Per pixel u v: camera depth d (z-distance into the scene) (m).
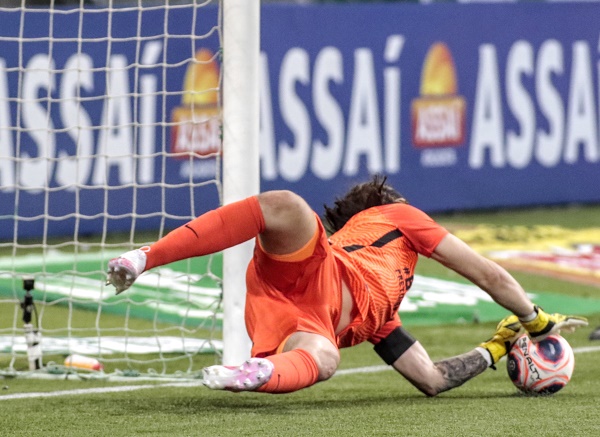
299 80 39.81
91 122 35.78
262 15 39.00
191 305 26.22
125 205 36.78
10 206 35.34
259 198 13.15
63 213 36.12
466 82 43.09
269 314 13.51
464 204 43.47
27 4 39.56
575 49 45.19
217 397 16.09
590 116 45.97
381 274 14.27
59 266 32.06
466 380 15.98
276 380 12.04
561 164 45.50
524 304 14.98
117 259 12.56
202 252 13.06
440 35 42.44
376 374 18.62
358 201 15.39
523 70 44.19
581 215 44.78
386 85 41.53
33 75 34.91
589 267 33.38
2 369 19.14
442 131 42.78
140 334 23.08
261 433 12.74
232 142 17.73
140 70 35.78
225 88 17.80
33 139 35.12
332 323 13.70
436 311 25.73
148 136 36.38
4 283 29.25
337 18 40.50
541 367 15.52
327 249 13.54
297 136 39.81
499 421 13.54
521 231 40.38
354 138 41.00
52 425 13.68
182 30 35.94
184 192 37.19
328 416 14.02
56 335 22.84
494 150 43.94
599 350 20.81
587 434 12.61
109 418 14.10
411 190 42.22
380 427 13.12
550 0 44.47
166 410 14.74
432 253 14.71
